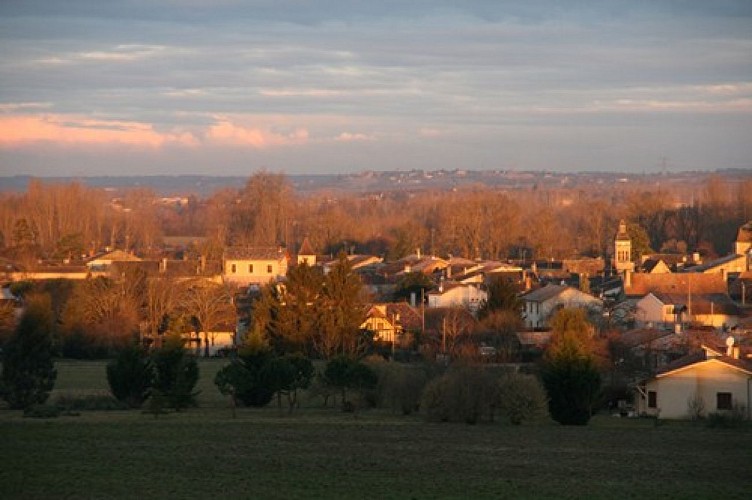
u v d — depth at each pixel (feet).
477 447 314.35
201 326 641.40
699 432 346.33
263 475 270.46
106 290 629.51
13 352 415.64
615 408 409.28
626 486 259.19
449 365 420.36
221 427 354.95
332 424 363.56
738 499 245.65
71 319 593.83
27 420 374.63
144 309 646.74
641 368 433.07
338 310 552.00
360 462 288.92
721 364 373.81
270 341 539.29
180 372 411.54
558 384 364.99
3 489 251.80
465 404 367.45
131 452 303.68
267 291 592.19
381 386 402.31
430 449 310.65
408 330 585.22
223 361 580.71
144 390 420.36
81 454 300.40
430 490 252.83
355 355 493.77
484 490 253.24
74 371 532.32
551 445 318.65
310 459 293.43
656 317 655.76
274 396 441.68
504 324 562.66
